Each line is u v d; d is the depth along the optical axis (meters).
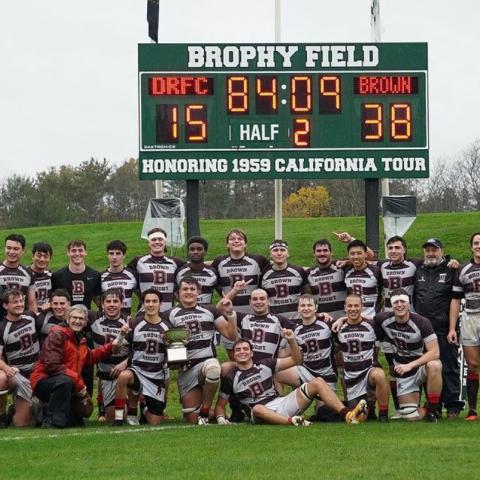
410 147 18.55
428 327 12.77
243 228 39.31
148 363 13.15
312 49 18.47
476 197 59.88
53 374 12.64
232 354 14.55
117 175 71.75
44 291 14.38
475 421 12.70
